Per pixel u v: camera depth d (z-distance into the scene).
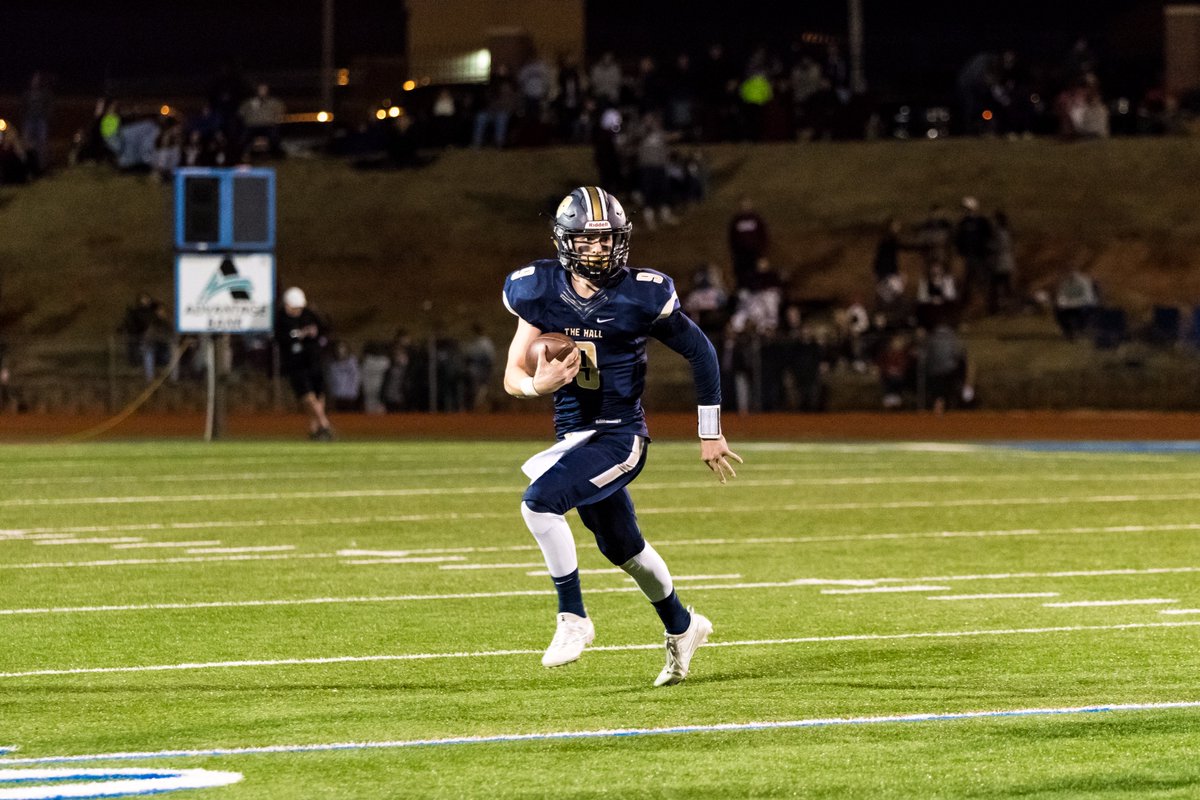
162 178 98.00
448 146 100.44
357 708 17.00
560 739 15.45
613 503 17.81
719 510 37.19
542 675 18.86
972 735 15.55
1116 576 26.89
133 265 94.50
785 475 46.16
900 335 72.94
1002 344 77.88
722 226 90.69
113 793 13.48
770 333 74.25
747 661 19.66
